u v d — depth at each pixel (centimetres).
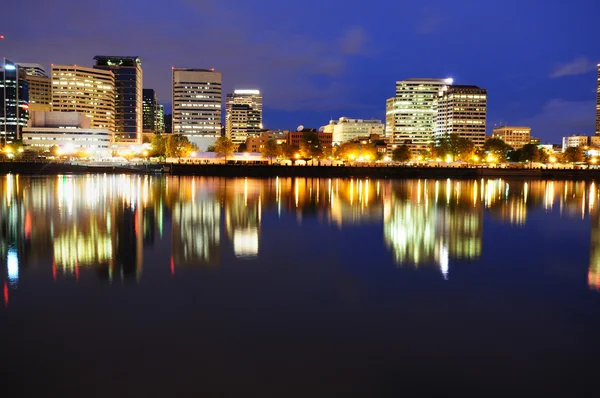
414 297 2286
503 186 11831
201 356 1614
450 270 2836
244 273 2694
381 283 2522
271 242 3659
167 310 2050
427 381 1467
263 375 1490
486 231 4406
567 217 5584
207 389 1405
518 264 3023
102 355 1611
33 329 1825
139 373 1495
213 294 2289
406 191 9381
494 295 2339
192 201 6769
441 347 1708
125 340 1733
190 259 3023
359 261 3033
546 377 1501
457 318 2002
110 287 2381
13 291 2297
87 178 13088
